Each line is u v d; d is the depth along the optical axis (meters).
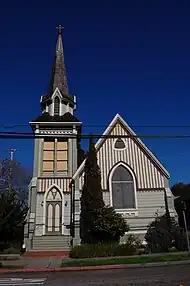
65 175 29.89
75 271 15.43
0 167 49.81
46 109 34.72
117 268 15.91
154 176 27.97
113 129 29.48
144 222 26.52
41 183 29.20
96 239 23.77
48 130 31.17
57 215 28.19
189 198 29.53
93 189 24.86
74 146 30.81
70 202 28.47
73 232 26.58
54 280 12.46
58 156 30.75
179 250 22.45
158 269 14.92
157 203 27.12
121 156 28.44
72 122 31.03
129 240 23.39
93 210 24.20
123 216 26.58
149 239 24.12
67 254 22.97
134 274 13.45
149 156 28.45
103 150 28.53
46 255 22.91
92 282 11.60
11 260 20.25
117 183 27.64
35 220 27.44
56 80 36.66
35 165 29.77
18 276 14.14
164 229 24.06
